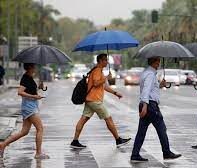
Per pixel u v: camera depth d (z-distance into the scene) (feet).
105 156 97.96
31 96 92.22
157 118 90.99
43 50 93.50
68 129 140.97
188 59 104.63
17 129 141.28
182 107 217.97
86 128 141.90
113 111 198.18
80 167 87.51
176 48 91.81
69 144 113.39
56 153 101.76
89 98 104.78
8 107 219.41
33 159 95.25
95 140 119.14
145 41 430.20
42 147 109.19
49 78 589.32
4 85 436.35
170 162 91.40
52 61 92.99
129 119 167.84
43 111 200.03
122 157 96.78
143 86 89.35
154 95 89.86
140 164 89.71
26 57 92.58
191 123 155.63
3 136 123.65
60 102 251.80
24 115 94.02
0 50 481.46
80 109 209.67
